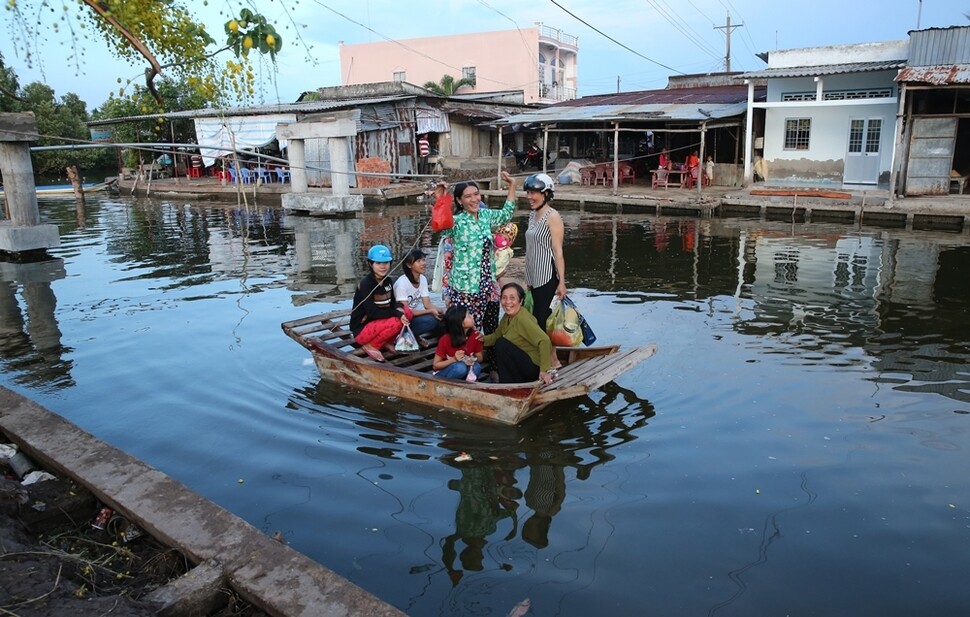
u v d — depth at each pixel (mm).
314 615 3227
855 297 10688
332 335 7707
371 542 4414
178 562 3828
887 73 21234
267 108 28594
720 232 17906
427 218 21812
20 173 15148
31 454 4996
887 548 4305
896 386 6961
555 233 6633
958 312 9688
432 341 7695
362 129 26891
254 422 6266
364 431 6078
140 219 22672
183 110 31531
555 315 7234
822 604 3799
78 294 11516
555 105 30062
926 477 5172
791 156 23219
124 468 4609
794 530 4508
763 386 6980
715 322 9352
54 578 3504
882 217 18797
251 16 4129
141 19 4066
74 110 39594
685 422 6188
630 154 30859
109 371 7633
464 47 43438
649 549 4316
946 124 19719
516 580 4020
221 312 10109
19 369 7746
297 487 5121
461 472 5359
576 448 5727
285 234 18781
